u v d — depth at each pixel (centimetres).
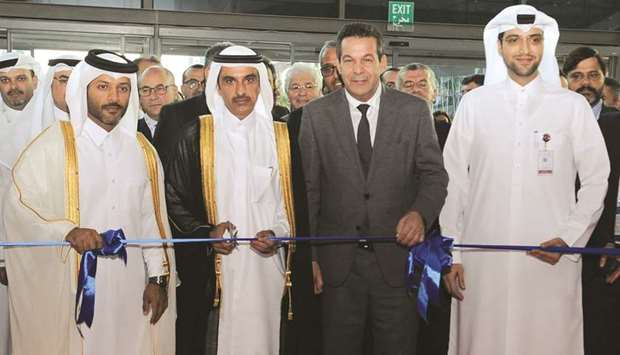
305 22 905
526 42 298
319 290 325
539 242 298
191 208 308
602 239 340
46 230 261
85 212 274
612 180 339
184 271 312
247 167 308
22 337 275
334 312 319
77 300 259
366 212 314
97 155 279
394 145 314
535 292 302
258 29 894
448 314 361
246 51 309
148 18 865
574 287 304
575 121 300
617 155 339
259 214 307
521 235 300
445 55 945
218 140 307
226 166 306
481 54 951
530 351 304
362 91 311
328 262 318
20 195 266
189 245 310
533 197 299
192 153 306
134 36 865
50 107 346
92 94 275
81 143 278
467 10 942
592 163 297
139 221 290
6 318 354
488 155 304
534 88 304
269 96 316
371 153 316
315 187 323
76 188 271
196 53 884
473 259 310
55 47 851
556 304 302
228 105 309
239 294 303
